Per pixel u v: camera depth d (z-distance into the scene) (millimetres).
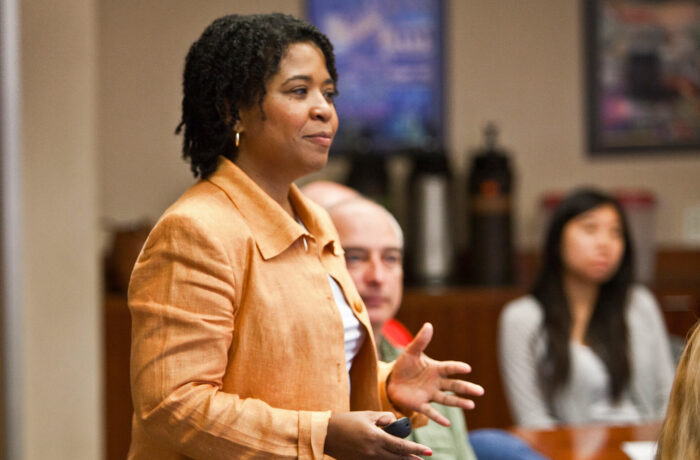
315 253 3410
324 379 3264
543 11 11547
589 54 11586
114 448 9750
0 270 7082
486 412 10305
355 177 10836
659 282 11039
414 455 3070
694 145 11734
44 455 7234
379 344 4918
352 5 11312
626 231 7699
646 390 7887
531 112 11578
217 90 3301
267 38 3260
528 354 7703
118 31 10953
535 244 11633
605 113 11672
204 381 3049
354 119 11375
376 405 3549
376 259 4766
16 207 7082
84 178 7270
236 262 3154
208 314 3064
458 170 11500
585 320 7746
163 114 11055
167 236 3105
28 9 7090
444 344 10258
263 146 3330
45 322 7215
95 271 7340
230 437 3004
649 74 11672
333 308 3328
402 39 11383
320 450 3049
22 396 7137
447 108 11469
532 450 5859
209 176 3395
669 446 3105
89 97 7266
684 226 11758
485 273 10758
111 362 9734
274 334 3180
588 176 11703
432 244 10797
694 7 11633
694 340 3115
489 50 11500
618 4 11586
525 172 11609
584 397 7582
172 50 11039
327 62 3430
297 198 3600
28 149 7121
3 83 7035
